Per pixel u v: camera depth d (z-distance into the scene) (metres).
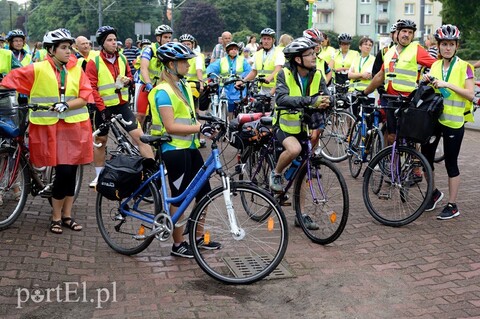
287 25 72.31
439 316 4.27
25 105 5.68
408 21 7.49
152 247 5.66
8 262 5.05
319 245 5.69
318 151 6.16
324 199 5.65
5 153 5.91
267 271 4.82
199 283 4.84
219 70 10.73
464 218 6.50
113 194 5.25
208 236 5.03
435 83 6.13
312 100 5.41
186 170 5.11
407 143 6.54
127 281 4.86
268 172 6.23
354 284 4.82
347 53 11.74
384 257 5.39
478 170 8.96
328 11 72.75
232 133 6.25
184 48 4.95
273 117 5.91
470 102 6.54
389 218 6.30
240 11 70.56
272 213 5.19
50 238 5.73
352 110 9.78
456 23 33.72
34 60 12.10
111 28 7.52
